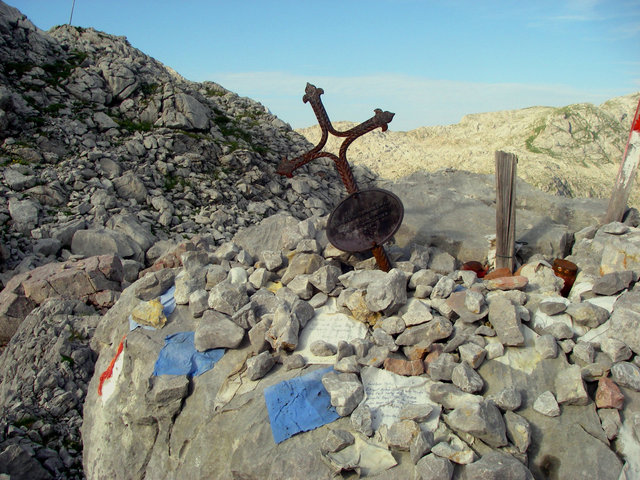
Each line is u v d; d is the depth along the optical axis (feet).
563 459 3.26
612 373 3.52
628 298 3.92
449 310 4.03
